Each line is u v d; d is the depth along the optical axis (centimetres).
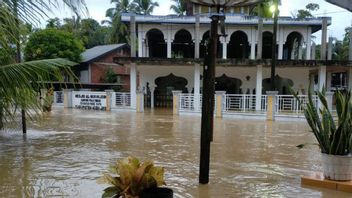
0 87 635
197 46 1830
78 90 2205
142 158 645
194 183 478
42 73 706
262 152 713
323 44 1808
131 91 1898
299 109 1477
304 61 1797
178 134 984
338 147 445
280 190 446
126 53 3161
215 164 597
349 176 449
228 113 1554
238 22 1962
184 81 2183
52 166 578
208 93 448
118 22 3231
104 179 248
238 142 845
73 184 470
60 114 1695
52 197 416
